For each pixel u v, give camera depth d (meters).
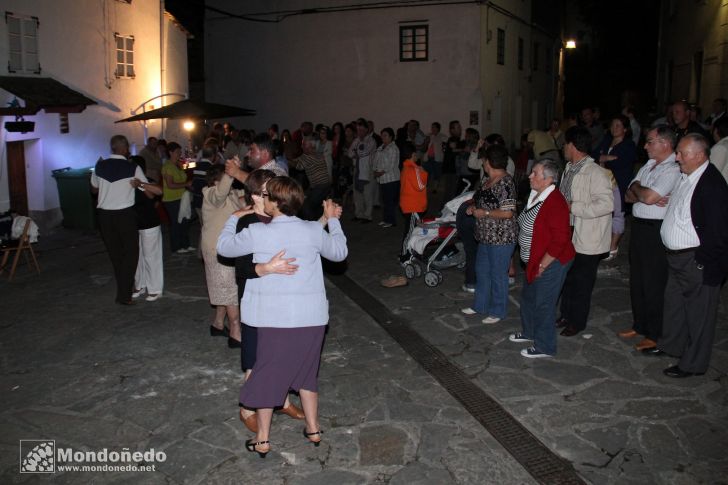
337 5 22.02
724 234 5.04
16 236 9.09
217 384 5.62
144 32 15.97
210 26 23.41
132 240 7.65
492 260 6.76
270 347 4.22
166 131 16.95
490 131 23.20
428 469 4.29
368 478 4.21
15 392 5.53
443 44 21.56
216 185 5.96
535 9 28.44
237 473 4.31
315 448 4.57
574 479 4.15
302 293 4.22
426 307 7.49
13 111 11.15
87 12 13.74
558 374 5.61
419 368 5.84
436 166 15.95
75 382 5.71
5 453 4.59
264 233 4.20
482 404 5.14
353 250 10.48
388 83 22.17
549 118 33.38
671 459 4.32
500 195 6.57
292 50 22.75
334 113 22.83
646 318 5.98
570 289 6.35
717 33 17.39
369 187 12.66
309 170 11.23
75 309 7.68
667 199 5.59
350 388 5.47
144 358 6.20
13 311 7.64
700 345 5.34
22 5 11.98
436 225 8.36
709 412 4.89
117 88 14.90
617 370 5.64
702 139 5.08
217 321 6.73
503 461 4.36
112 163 7.50
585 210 5.95
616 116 8.98
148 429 4.89
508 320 6.96
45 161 12.45
